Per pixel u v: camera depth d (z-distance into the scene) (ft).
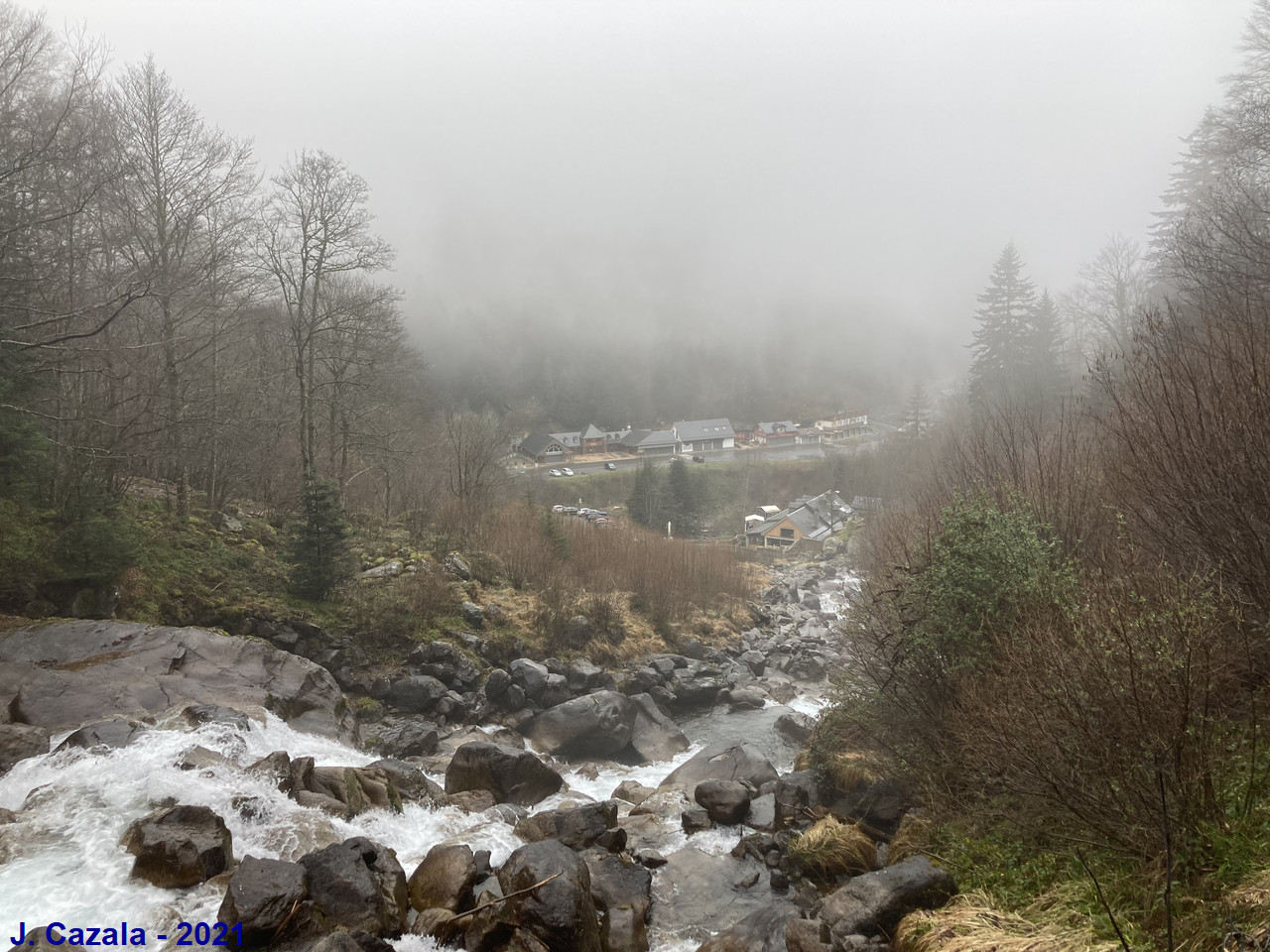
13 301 48.42
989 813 22.09
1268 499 20.63
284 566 62.23
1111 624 17.40
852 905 20.51
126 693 34.99
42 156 46.44
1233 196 57.21
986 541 24.79
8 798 24.40
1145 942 14.94
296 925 17.87
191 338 63.31
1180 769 16.26
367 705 51.67
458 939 19.31
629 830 30.42
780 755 51.80
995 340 188.96
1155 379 27.22
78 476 50.37
